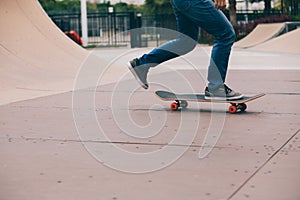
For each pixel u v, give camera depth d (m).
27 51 10.55
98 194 3.12
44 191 3.20
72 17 32.31
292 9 31.72
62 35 12.77
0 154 4.13
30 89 8.23
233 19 30.25
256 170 3.58
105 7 43.81
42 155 4.09
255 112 5.94
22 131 5.00
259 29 26.69
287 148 4.21
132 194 3.11
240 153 4.08
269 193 3.08
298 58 14.95
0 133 4.92
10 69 9.48
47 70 10.13
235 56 16.72
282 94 7.40
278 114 5.79
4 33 10.45
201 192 3.12
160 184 3.30
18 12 11.27
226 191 3.13
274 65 12.71
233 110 5.89
